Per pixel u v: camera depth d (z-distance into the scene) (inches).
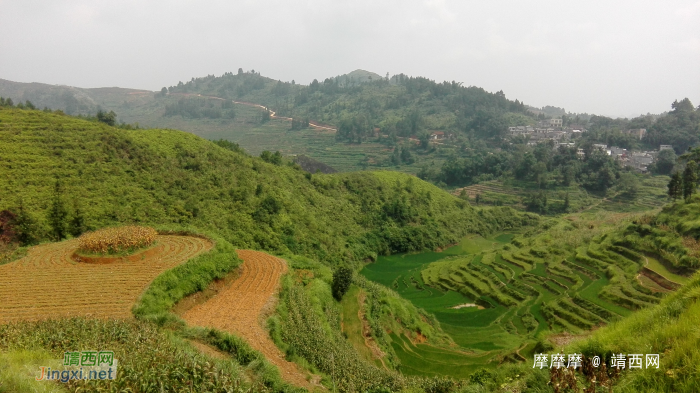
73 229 1395.2
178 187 1908.2
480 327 1535.4
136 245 1103.0
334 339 1029.2
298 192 2561.5
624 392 344.5
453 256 2716.5
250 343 812.6
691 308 452.4
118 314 773.3
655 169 4114.2
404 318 1470.2
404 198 3189.0
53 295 843.4
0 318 737.0
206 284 1075.9
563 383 395.2
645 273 1520.7
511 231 3494.1
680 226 1647.4
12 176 1517.0
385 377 824.3
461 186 4768.7
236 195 2044.8
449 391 668.7
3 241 1251.2
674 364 341.7
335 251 2224.4
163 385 459.2
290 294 1163.3
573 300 1523.1
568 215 3361.2
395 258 2628.0
